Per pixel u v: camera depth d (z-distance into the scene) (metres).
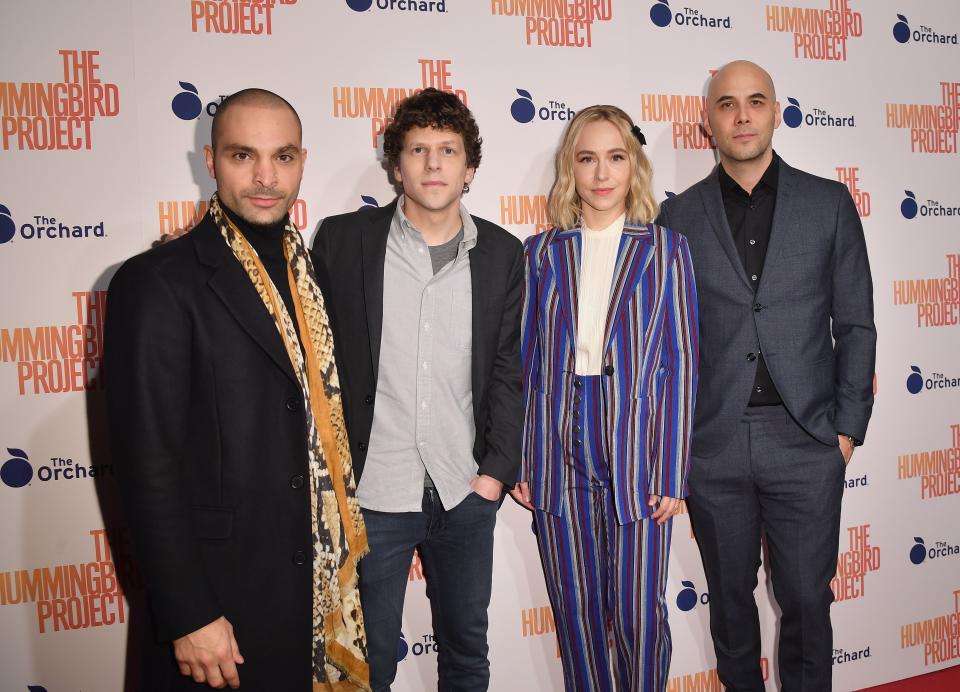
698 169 2.38
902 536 2.61
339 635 1.48
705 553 2.14
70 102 1.88
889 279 2.59
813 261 2.02
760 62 2.42
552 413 1.90
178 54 1.94
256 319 1.32
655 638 1.90
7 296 1.87
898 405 2.60
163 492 1.21
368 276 1.73
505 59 2.19
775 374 1.99
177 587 1.20
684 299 1.89
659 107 2.33
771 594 2.44
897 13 2.56
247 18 1.98
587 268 1.94
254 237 1.42
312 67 2.03
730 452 2.04
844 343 2.07
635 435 1.84
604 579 1.99
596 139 1.89
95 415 1.93
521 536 2.26
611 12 2.27
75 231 1.90
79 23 1.87
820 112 2.49
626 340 1.85
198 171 1.96
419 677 2.17
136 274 1.27
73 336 1.91
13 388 1.88
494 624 2.24
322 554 1.42
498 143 2.19
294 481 1.34
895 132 2.58
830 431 2.02
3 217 1.86
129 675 1.97
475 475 1.82
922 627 2.64
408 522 1.76
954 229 2.63
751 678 2.14
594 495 1.92
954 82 2.63
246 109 1.36
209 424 1.29
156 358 1.23
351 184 2.08
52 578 1.92
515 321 1.87
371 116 2.08
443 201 1.70
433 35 2.12
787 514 2.05
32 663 1.92
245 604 1.30
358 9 2.06
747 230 2.09
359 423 1.70
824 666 2.07
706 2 2.36
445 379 1.76
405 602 2.16
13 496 1.89
